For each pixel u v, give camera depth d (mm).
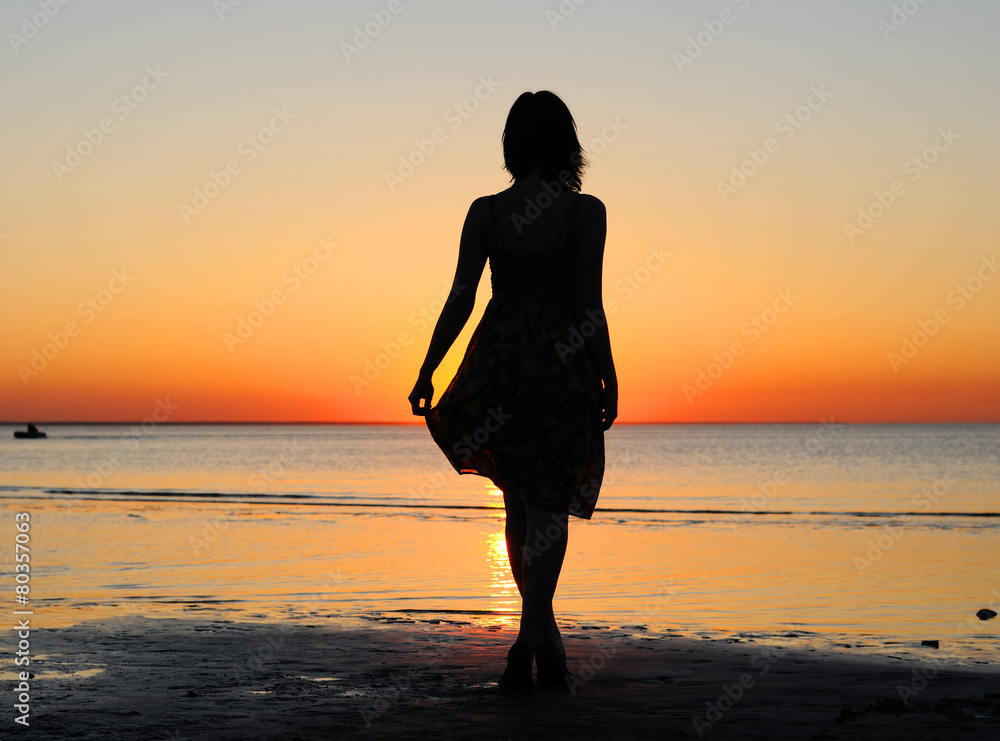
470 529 14016
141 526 14266
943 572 8766
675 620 5980
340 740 2547
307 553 10461
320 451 80438
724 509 18531
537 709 2988
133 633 5074
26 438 138250
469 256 3344
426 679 3623
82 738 2596
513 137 3336
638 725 2748
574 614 6250
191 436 177125
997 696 3316
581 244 3270
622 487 26891
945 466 42531
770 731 2678
